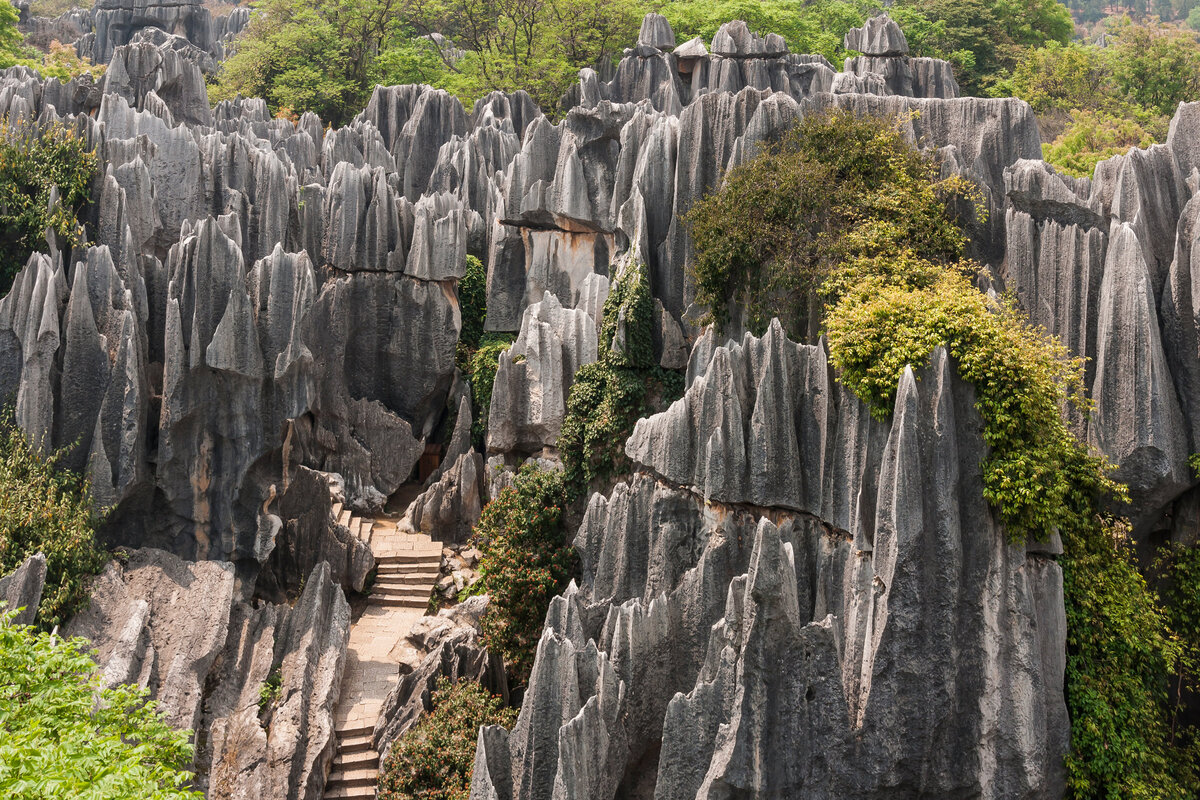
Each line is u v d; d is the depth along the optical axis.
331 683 33.84
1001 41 82.12
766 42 60.69
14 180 39.12
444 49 84.50
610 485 35.94
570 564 34.59
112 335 36.78
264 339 37.53
